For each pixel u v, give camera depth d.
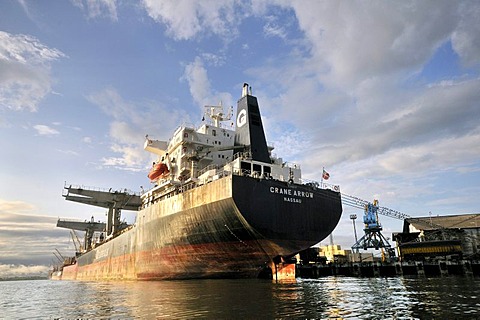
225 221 24.83
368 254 67.62
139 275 35.78
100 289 27.66
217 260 27.86
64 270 80.81
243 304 14.05
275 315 11.59
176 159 35.75
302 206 26.78
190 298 16.39
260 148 30.34
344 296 16.42
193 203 26.97
